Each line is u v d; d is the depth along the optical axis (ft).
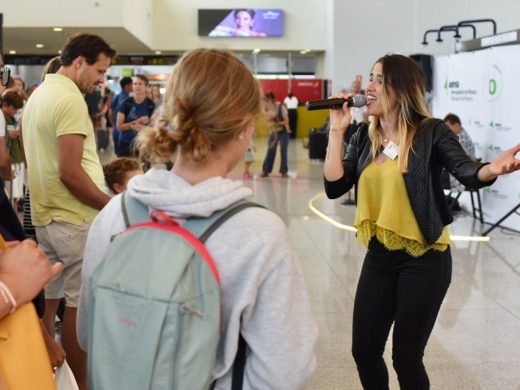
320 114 78.13
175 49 72.08
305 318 4.49
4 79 7.65
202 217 4.26
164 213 4.29
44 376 4.13
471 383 11.24
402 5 61.87
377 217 8.47
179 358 3.94
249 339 4.38
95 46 9.86
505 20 57.31
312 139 53.21
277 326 4.30
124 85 30.58
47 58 73.72
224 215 4.26
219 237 4.22
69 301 9.77
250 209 4.35
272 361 4.30
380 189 8.43
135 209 4.52
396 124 8.40
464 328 13.85
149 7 67.46
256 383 4.37
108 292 4.14
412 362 8.34
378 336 8.59
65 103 9.31
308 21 72.95
